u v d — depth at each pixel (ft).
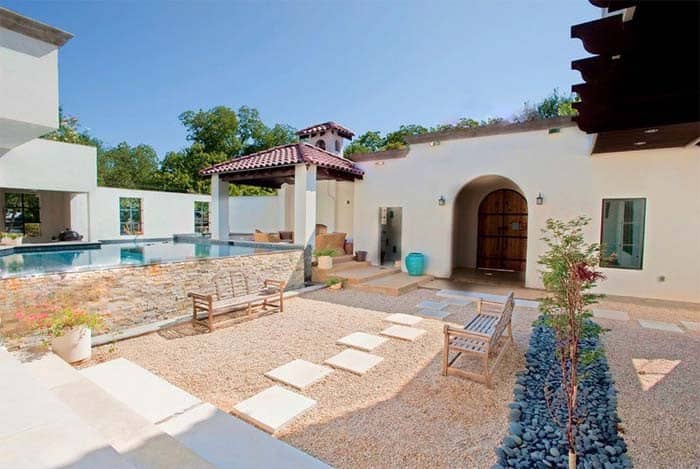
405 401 14.98
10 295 18.60
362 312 28.73
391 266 46.24
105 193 62.18
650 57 13.42
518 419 13.48
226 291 29.84
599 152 33.04
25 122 21.02
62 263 35.73
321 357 19.63
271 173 43.62
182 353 20.04
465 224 51.11
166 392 15.10
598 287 34.65
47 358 16.42
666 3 10.39
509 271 47.70
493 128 38.70
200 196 78.38
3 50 20.18
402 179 45.06
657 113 19.35
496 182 48.24
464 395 15.49
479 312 23.71
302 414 13.88
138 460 9.70
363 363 18.74
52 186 51.19
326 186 55.57
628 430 12.92
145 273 24.43
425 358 19.54
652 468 10.94
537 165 36.78
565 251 11.77
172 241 67.21
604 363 18.80
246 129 137.69
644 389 16.03
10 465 8.09
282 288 28.81
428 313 28.45
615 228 34.30
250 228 72.74
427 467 10.93
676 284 32.14
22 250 44.86
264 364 18.63
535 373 17.61
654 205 32.48
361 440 12.26
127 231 65.72
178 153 127.13
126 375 16.72
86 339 18.45
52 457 8.42
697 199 31.14
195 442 11.62
